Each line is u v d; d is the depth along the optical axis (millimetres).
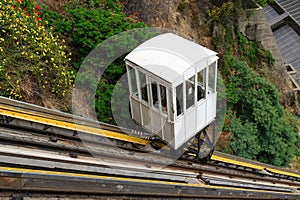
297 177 13727
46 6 9844
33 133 7008
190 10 15555
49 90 8141
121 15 10633
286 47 22156
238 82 15047
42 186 5621
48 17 9492
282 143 14203
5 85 7277
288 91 19125
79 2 10695
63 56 8453
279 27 23172
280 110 15148
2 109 6758
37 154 6359
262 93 14641
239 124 13375
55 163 6293
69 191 5918
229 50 16703
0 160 5680
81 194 6074
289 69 20938
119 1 12188
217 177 9281
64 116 7570
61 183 5785
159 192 7137
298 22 21047
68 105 8156
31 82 7863
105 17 10211
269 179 11703
